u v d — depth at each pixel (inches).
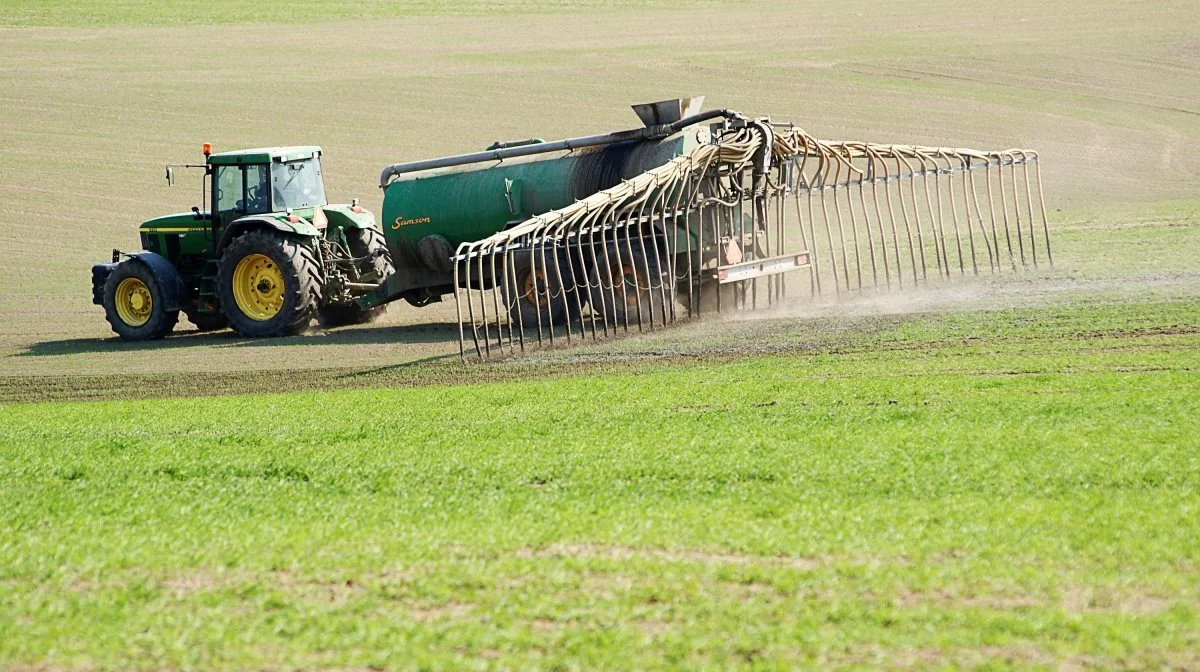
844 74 7327.8
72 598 1011.9
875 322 2581.2
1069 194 5024.6
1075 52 7657.5
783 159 2967.5
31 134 6397.6
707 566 1023.6
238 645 897.5
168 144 6225.4
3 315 3671.3
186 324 3587.6
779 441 1491.1
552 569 1027.9
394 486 1376.7
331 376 2443.4
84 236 4891.7
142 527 1243.2
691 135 2915.8
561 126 6373.0
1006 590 950.4
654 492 1289.4
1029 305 2655.0
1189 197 4813.0
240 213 3174.2
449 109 6776.6
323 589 1009.5
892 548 1053.2
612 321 2898.6
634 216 2829.7
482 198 2997.0
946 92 6894.7
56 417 2049.7
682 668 829.8
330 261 3129.9
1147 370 1931.6
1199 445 1378.0
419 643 884.0
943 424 1551.4
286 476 1465.3
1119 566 996.6
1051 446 1396.4
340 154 5974.4
